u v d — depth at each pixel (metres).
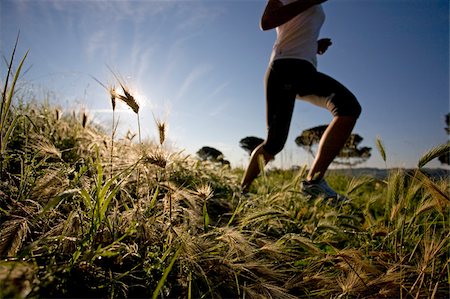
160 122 1.33
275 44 2.97
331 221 1.92
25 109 2.27
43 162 1.51
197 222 1.49
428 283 1.28
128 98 1.34
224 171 3.62
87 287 0.98
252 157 2.92
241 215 1.93
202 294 1.10
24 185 1.32
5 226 1.00
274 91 2.88
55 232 1.07
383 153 1.72
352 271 1.18
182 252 1.13
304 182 2.82
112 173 1.54
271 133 2.84
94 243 1.09
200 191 1.40
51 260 0.92
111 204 1.33
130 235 1.22
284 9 2.64
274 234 1.84
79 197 1.27
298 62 2.80
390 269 1.21
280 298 1.08
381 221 1.88
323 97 2.90
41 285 0.80
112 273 1.08
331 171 4.89
